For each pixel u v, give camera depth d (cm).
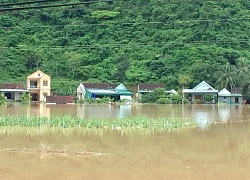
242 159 1599
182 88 9394
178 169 1405
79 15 12394
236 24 11238
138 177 1287
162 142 2044
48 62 10925
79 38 11800
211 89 8769
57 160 1548
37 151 1738
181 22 11438
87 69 10688
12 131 2447
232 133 2452
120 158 1602
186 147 1889
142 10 12112
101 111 4759
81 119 2941
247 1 11800
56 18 12344
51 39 11819
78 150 1773
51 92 9319
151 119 3133
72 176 1298
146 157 1625
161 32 11462
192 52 10581
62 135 2283
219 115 4150
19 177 1282
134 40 11612
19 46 11169
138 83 9912
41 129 2567
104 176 1298
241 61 9388
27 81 8931
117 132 2456
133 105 7144
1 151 1728
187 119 3288
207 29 11056
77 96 8950
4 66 10438
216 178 1280
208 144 1991
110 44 11556
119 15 12288
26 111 4531
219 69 9462
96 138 2170
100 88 9238
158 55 10831
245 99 8456
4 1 7000
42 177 1284
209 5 11306
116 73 10319
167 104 7788
